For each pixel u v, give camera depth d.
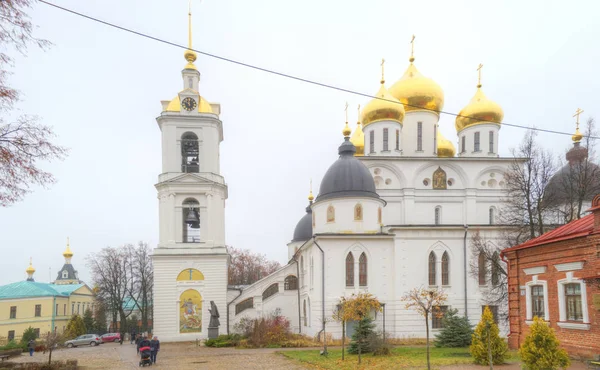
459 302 42.16
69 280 115.88
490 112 52.28
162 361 30.44
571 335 22.00
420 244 42.78
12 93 12.37
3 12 11.41
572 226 23.59
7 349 44.44
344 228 42.94
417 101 52.78
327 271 41.28
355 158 46.44
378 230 43.69
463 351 29.77
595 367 19.12
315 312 41.34
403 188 48.62
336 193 43.69
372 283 41.88
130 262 72.06
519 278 26.27
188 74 52.34
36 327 71.38
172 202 49.22
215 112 53.19
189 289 48.28
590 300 20.78
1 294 71.56
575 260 21.70
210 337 45.06
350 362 26.14
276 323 42.88
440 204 48.91
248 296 50.44
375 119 50.88
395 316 41.44
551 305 23.39
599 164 35.12
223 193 51.50
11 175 12.77
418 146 52.59
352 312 29.28
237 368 26.03
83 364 30.70
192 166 52.03
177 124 50.47
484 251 38.66
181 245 48.78
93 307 85.44
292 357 29.66
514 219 36.31
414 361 25.14
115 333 64.00
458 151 55.09
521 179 35.34
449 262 42.81
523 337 25.64
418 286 41.97
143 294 71.69
